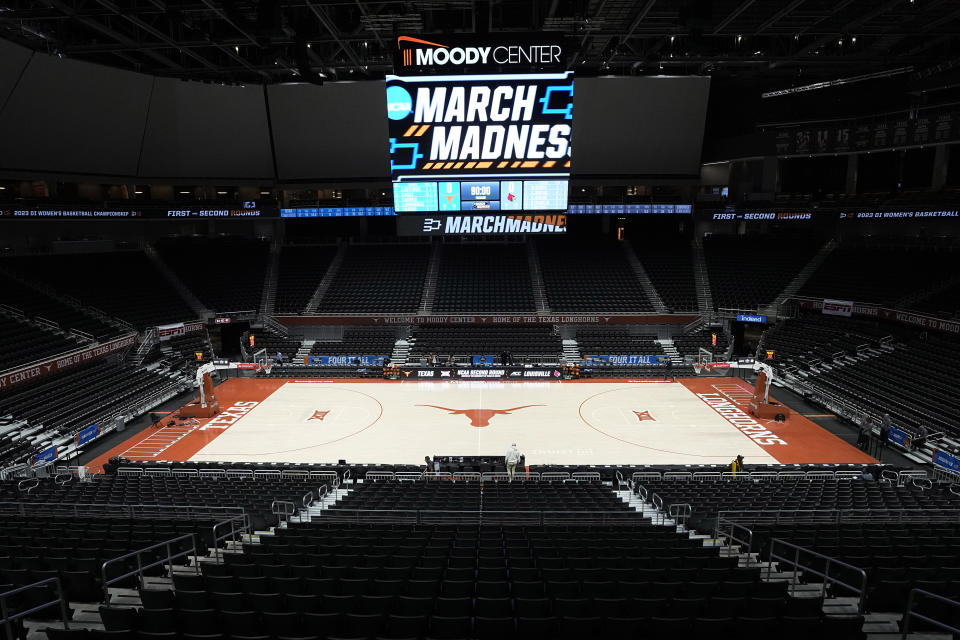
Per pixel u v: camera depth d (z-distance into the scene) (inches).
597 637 292.8
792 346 1417.3
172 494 682.2
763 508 611.8
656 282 1712.6
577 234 1955.0
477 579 379.6
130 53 1306.6
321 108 1552.7
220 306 1626.5
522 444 997.2
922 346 1222.9
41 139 1327.5
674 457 941.2
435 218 1163.3
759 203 1600.6
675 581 374.3
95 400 1127.6
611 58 1224.2
